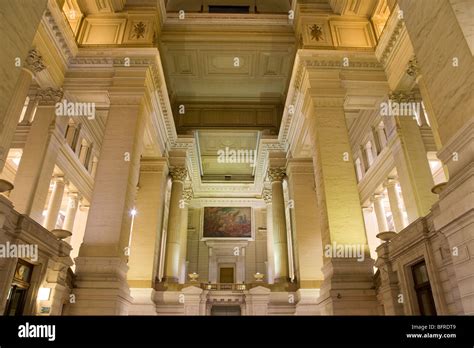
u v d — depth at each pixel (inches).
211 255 951.6
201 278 934.4
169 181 768.9
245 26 705.0
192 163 866.8
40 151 498.6
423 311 290.2
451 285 246.2
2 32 229.3
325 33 581.9
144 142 671.8
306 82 548.7
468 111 221.8
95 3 577.9
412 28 286.4
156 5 609.9
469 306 211.8
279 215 754.8
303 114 599.8
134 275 620.4
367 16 595.8
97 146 762.2
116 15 591.5
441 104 249.8
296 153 721.0
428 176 496.1
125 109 513.3
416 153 507.8
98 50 547.2
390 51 529.0
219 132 854.5
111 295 393.1
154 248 648.4
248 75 794.2
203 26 702.5
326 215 463.5
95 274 407.2
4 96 232.5
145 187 700.7
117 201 455.8
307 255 646.5
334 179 477.7
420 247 280.5
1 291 257.1
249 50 727.1
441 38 249.0
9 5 235.8
